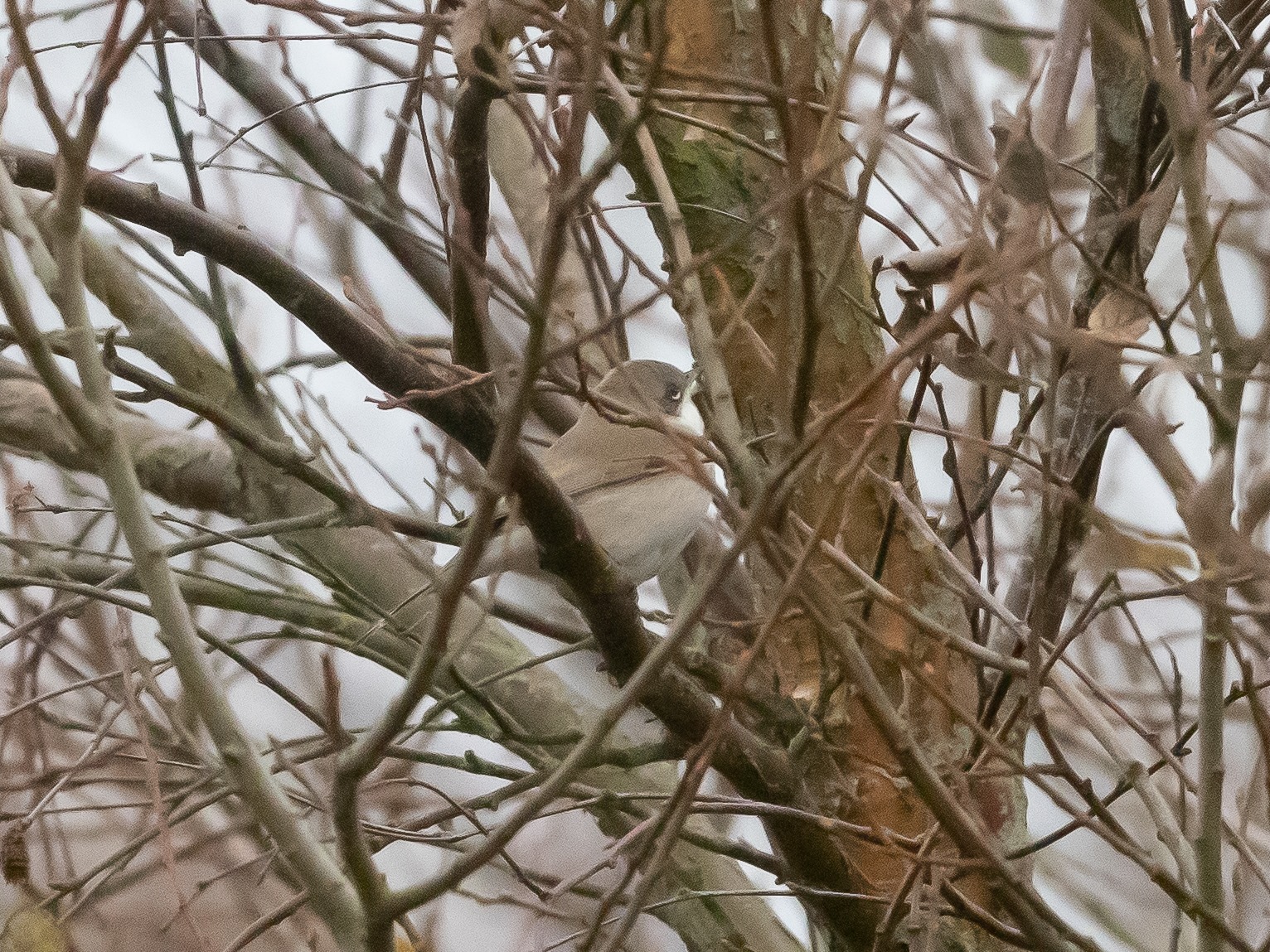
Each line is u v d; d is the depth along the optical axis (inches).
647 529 214.4
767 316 200.8
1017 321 121.4
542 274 111.0
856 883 185.9
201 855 236.4
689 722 173.9
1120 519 149.8
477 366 153.5
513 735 174.1
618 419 143.6
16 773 210.1
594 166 112.5
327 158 248.1
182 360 238.1
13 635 185.8
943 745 191.2
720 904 220.2
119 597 177.6
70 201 128.2
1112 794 153.7
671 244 202.4
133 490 128.4
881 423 117.9
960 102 199.9
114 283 238.7
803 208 124.9
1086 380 179.3
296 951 234.2
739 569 220.8
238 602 211.2
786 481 127.2
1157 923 254.7
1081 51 184.2
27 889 158.9
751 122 207.5
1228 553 124.6
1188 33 162.7
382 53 223.8
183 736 177.9
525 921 256.7
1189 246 146.1
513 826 120.0
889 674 192.9
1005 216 149.8
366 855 123.6
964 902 158.4
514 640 238.7
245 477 231.1
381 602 215.8
